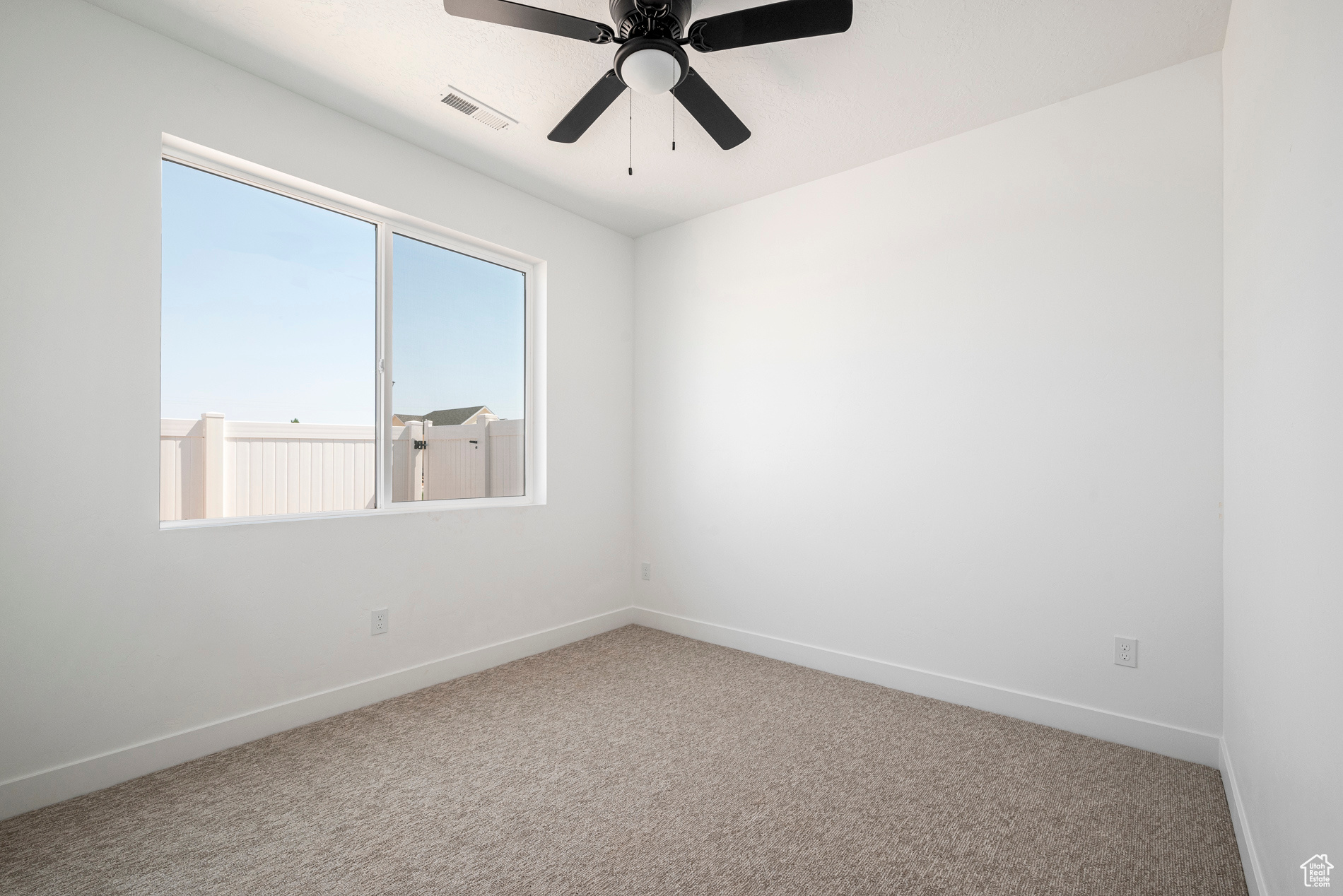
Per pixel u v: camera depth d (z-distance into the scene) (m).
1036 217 2.33
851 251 2.83
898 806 1.73
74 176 1.80
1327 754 0.94
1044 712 2.28
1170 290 2.06
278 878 1.42
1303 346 1.09
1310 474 1.05
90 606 1.81
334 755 2.03
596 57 2.08
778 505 3.07
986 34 1.92
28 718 1.71
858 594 2.78
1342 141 0.89
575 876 1.43
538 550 3.18
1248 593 1.56
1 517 1.67
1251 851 1.41
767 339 3.13
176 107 2.00
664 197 3.19
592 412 3.49
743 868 1.46
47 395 1.75
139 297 1.92
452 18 1.88
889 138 2.56
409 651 2.62
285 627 2.24
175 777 1.88
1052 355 2.29
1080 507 2.22
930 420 2.58
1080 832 1.61
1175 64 2.06
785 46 1.98
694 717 2.34
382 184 2.54
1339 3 0.90
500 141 2.63
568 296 3.35
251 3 1.82
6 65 1.69
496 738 2.16
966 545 2.48
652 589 3.64
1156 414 2.08
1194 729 1.99
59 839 1.56
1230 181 1.83
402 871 1.45
